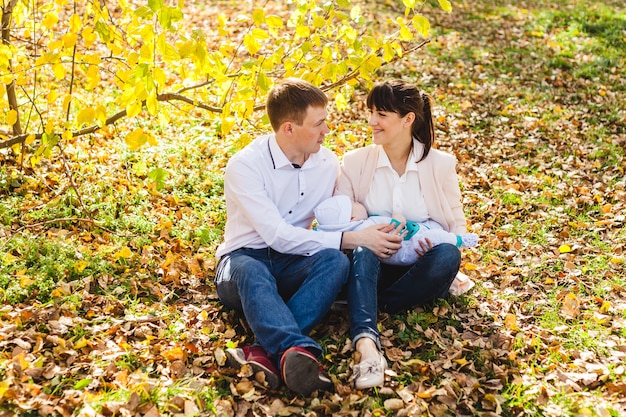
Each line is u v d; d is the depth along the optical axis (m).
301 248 3.21
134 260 3.79
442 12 10.22
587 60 8.28
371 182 3.50
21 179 4.46
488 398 2.80
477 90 7.36
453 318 3.43
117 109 5.90
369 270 3.13
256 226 3.22
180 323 3.29
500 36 9.29
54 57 3.40
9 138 4.44
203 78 6.36
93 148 5.13
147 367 2.95
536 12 10.44
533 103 7.00
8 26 4.21
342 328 3.29
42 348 3.01
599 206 4.81
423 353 3.15
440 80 7.62
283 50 3.82
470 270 3.96
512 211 4.75
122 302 3.42
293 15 3.88
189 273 3.78
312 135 3.21
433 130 3.46
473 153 5.84
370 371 2.82
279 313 2.85
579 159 5.68
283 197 3.37
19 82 3.65
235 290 3.09
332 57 3.85
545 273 3.96
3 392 2.60
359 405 2.76
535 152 5.87
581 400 2.81
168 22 3.03
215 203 4.59
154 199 4.55
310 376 2.72
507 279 3.88
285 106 3.16
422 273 3.25
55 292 3.38
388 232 3.28
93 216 4.21
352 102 6.87
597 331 3.34
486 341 3.26
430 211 3.48
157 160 5.07
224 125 3.80
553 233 4.46
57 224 4.07
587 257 4.14
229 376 2.90
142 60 3.15
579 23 9.77
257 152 3.31
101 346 3.06
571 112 6.75
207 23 9.01
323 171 3.44
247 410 2.72
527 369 3.03
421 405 2.76
